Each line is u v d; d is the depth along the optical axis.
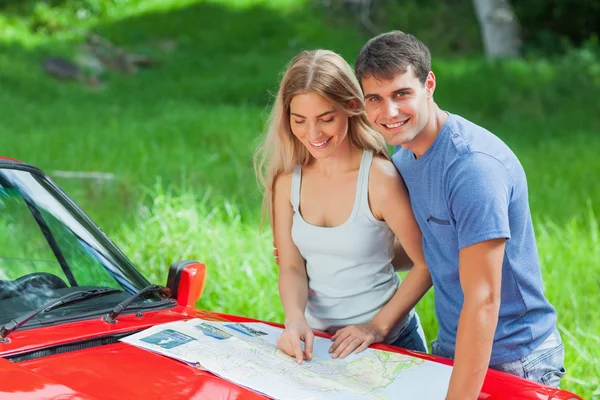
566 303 5.55
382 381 2.66
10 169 3.19
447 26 26.28
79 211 3.29
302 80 2.80
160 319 2.91
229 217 6.96
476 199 2.49
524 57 22.27
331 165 3.01
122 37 24.12
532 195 8.89
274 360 2.70
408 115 2.57
